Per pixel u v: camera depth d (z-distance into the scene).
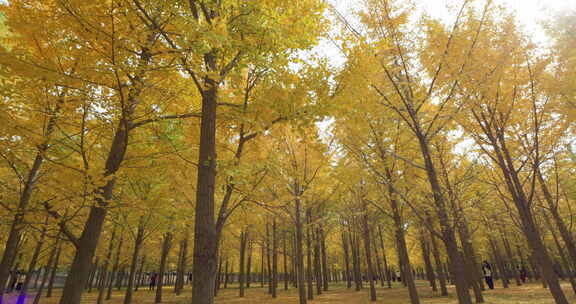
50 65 3.52
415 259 26.94
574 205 9.79
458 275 4.60
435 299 11.29
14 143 4.07
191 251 22.22
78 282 3.99
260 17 3.79
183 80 4.89
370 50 4.32
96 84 3.78
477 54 5.23
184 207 8.10
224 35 3.22
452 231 4.88
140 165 4.95
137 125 4.61
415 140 7.58
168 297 17.34
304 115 4.02
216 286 19.55
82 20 3.36
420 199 7.41
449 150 8.70
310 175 9.84
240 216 9.97
